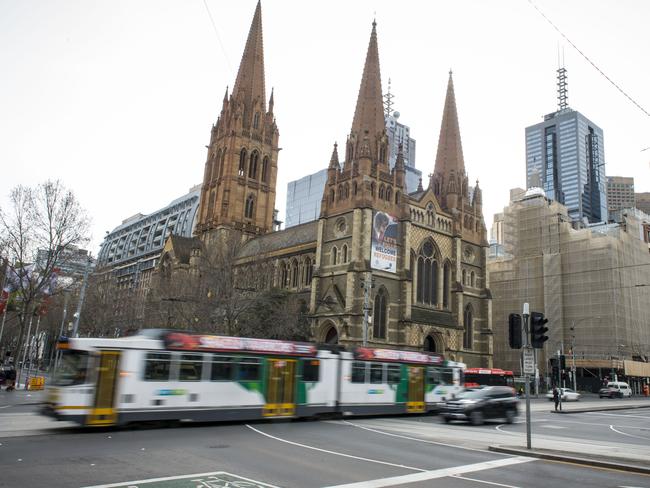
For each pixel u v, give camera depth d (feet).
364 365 118.93
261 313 215.31
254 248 298.35
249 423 98.84
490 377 234.58
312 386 107.55
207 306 204.13
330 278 232.94
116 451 61.46
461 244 267.80
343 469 54.29
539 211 323.57
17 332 352.69
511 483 49.83
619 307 287.89
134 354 85.10
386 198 237.45
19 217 190.19
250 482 46.85
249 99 368.48
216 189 354.33
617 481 52.06
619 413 161.38
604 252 292.20
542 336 73.46
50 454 58.18
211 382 92.73
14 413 102.22
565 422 124.36
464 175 283.38
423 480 50.01
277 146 373.61
